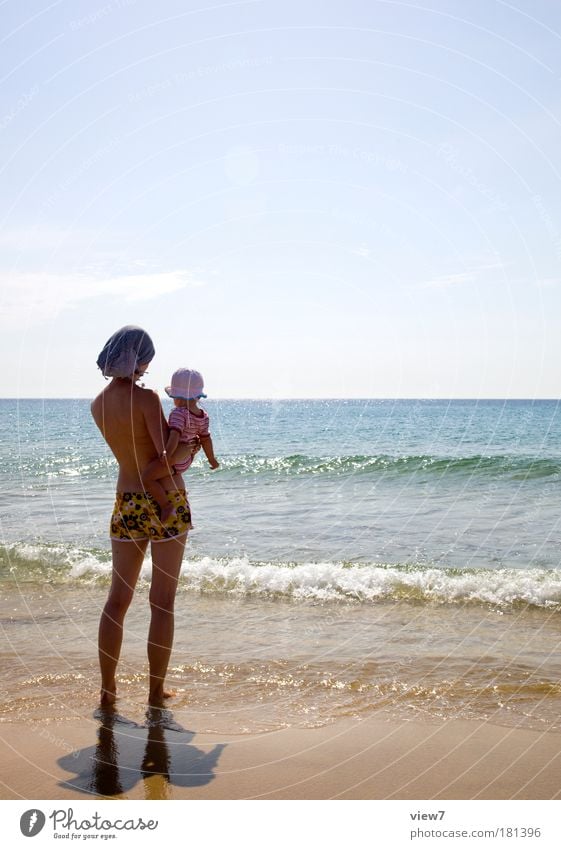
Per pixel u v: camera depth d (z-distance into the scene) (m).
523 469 14.18
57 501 11.30
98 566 6.68
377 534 8.34
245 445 22.02
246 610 5.31
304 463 16.25
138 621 4.95
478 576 6.14
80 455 19.72
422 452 19.25
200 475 14.62
